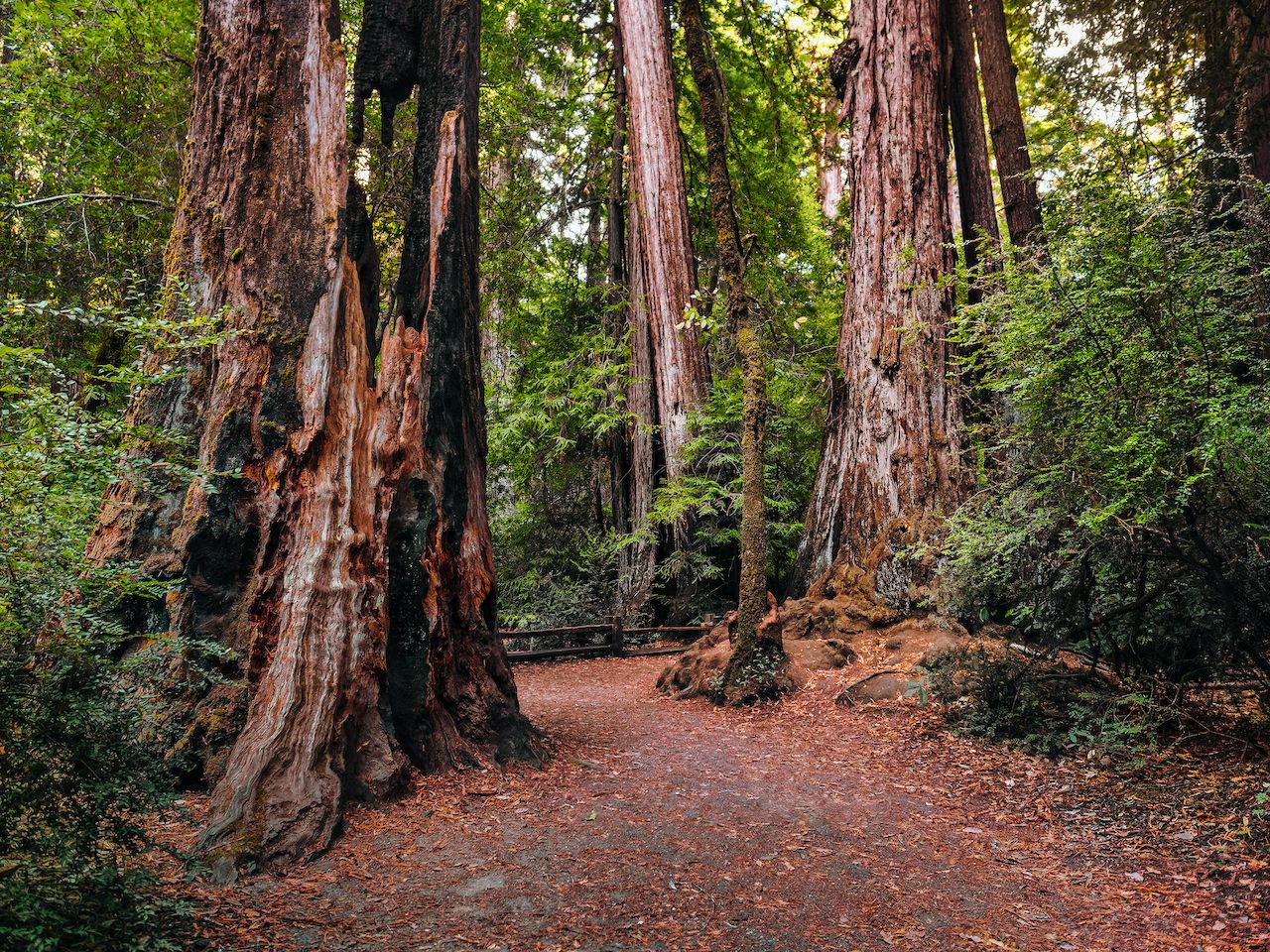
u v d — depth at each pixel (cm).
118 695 333
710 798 576
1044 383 615
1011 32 1827
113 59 1091
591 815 531
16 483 329
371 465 602
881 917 399
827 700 817
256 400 584
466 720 620
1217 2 1144
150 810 346
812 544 1112
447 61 710
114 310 411
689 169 1906
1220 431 490
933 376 1030
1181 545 573
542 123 1781
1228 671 621
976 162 1413
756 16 1877
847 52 1132
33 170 1084
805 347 1480
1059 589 664
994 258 743
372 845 462
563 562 1709
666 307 1512
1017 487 681
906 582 957
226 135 627
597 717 840
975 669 721
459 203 688
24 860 306
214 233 613
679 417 1488
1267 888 400
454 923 376
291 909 380
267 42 634
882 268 1078
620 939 368
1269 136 995
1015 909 408
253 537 564
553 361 1722
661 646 1339
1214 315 539
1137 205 551
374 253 685
